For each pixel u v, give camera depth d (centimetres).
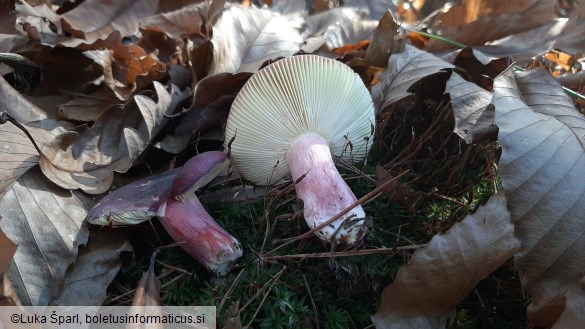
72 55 23
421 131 23
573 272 14
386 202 20
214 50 22
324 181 18
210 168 17
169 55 28
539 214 15
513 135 16
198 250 17
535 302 15
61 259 16
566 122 17
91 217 16
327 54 27
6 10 23
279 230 19
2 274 14
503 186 15
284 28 26
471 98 19
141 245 19
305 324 16
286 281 17
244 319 16
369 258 17
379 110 22
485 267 15
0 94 20
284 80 18
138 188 17
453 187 21
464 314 17
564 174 15
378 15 31
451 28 30
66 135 19
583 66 28
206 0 29
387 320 15
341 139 21
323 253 17
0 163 17
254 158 21
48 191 17
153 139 20
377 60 24
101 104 23
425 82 22
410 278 15
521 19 29
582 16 28
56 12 28
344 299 17
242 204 20
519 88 19
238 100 19
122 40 27
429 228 19
